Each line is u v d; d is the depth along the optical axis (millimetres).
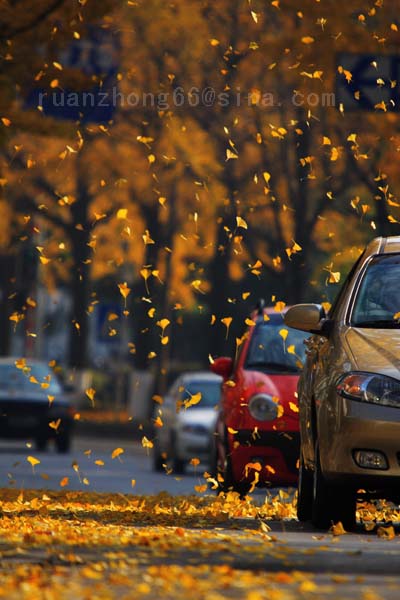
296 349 35688
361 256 26469
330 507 23719
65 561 18609
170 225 91875
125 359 134000
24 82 41344
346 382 22922
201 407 61594
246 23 71000
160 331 102562
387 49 46219
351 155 65438
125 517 26078
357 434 22484
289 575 17078
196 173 79375
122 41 73812
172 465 61344
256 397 34031
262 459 33812
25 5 38531
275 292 139250
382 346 23422
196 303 131125
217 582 16297
